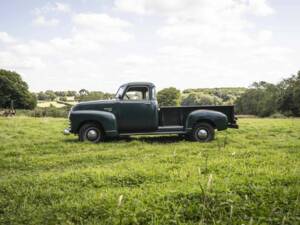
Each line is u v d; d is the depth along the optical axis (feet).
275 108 302.45
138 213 14.97
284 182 19.45
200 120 41.01
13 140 44.75
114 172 22.17
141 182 20.65
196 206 15.60
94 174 21.81
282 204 16.10
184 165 24.50
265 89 333.21
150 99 41.24
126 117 40.73
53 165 27.43
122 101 40.81
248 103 337.31
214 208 15.51
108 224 14.20
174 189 17.95
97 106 40.65
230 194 16.81
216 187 17.80
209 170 22.70
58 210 15.78
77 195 18.07
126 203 15.97
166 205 15.87
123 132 41.09
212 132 40.63
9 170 25.88
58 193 18.19
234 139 43.19
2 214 15.78
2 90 253.03
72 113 40.01
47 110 190.80
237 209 15.42
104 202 16.30
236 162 25.29
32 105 261.24
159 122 41.73
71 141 41.57
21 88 258.16
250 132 54.54
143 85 41.34
